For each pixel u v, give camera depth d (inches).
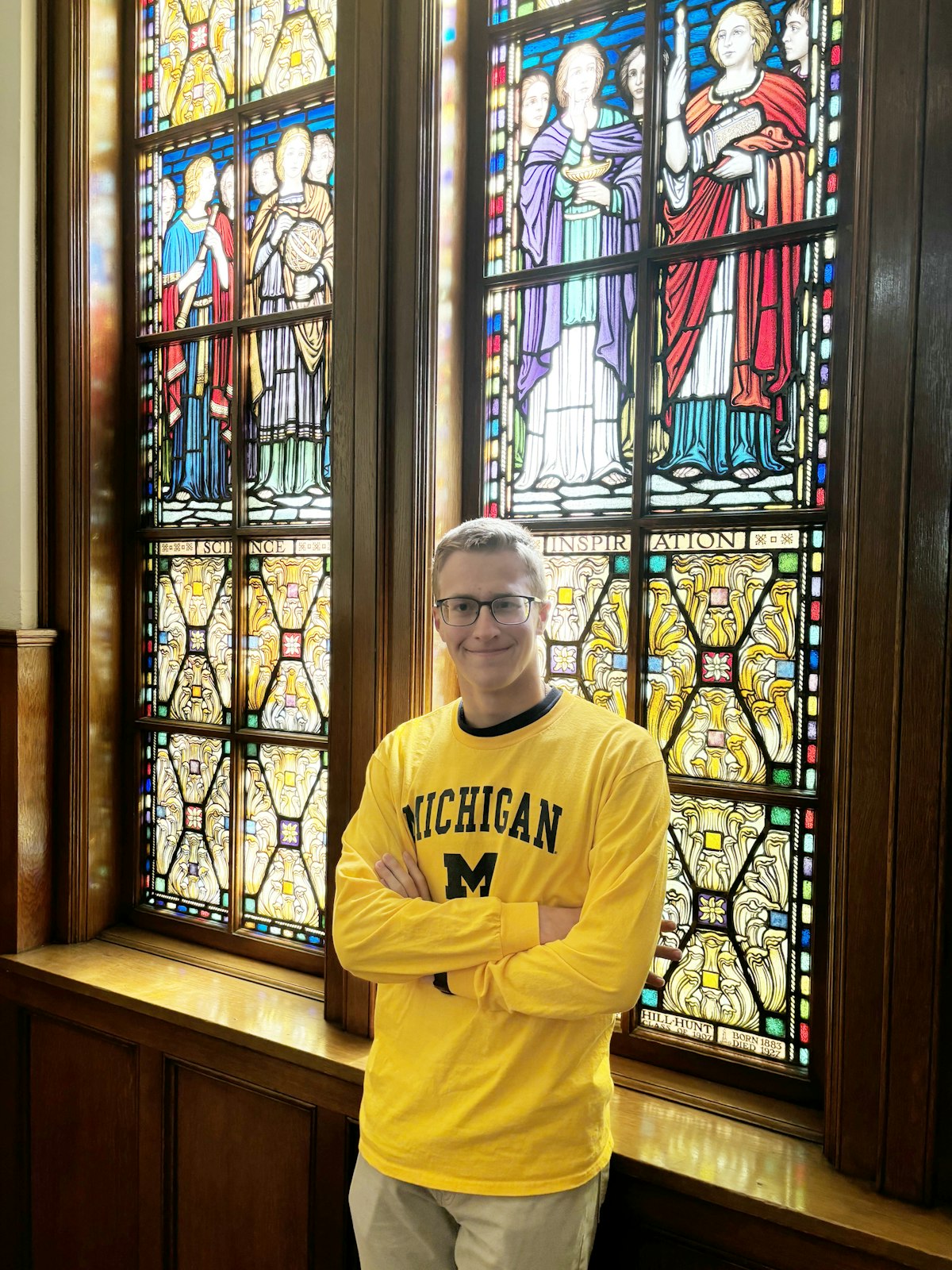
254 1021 68.9
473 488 67.2
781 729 56.2
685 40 58.9
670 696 59.9
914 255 46.5
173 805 84.4
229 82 79.3
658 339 60.1
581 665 63.1
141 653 86.0
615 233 61.7
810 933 55.4
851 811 49.2
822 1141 52.8
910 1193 47.7
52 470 82.8
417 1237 46.2
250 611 78.6
